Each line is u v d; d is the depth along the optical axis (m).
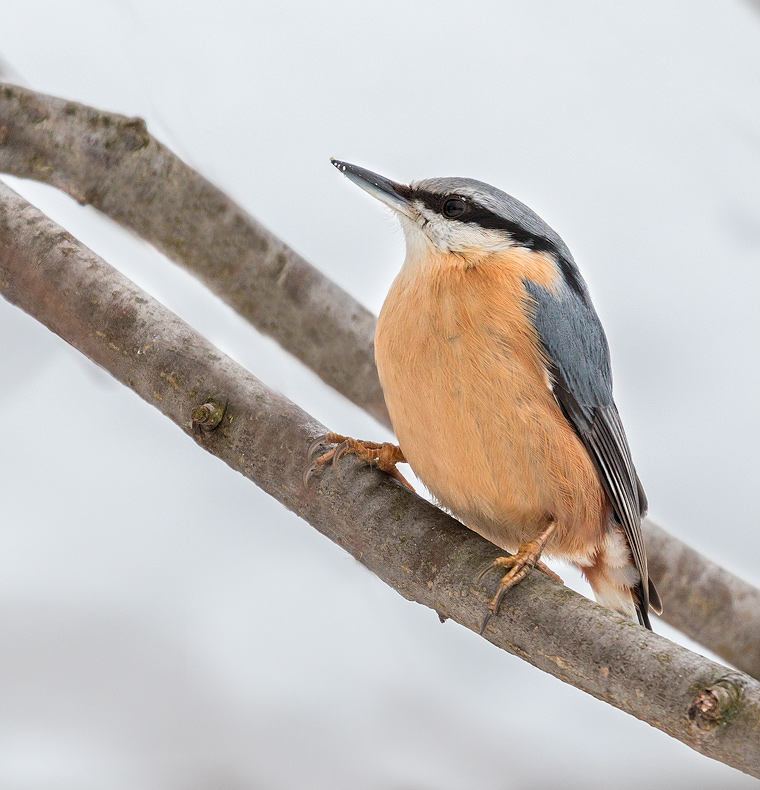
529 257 6.61
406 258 6.70
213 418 5.57
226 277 7.78
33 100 6.84
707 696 4.14
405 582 5.34
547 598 4.86
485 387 6.03
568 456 6.23
